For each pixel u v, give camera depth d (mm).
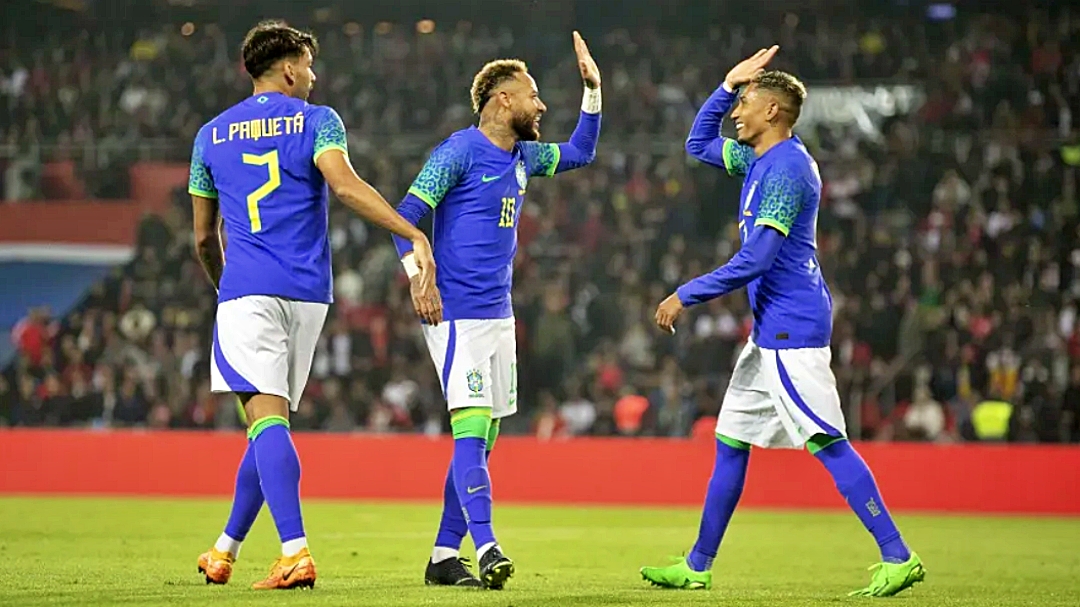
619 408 64438
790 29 86188
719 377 66188
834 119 83250
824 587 24359
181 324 72250
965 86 82000
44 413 68062
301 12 88000
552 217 77188
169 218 79500
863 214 77000
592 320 71062
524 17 87438
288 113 20484
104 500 53094
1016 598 22062
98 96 86312
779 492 53500
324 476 56531
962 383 64938
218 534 36312
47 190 81312
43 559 27578
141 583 21719
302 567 19922
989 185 76625
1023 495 53000
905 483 54000
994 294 70312
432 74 85938
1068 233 74188
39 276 80000
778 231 21812
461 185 21734
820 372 22266
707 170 78625
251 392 20094
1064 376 65688
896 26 85375
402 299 72938
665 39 86562
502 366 22062
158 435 56562
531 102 22109
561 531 41000
